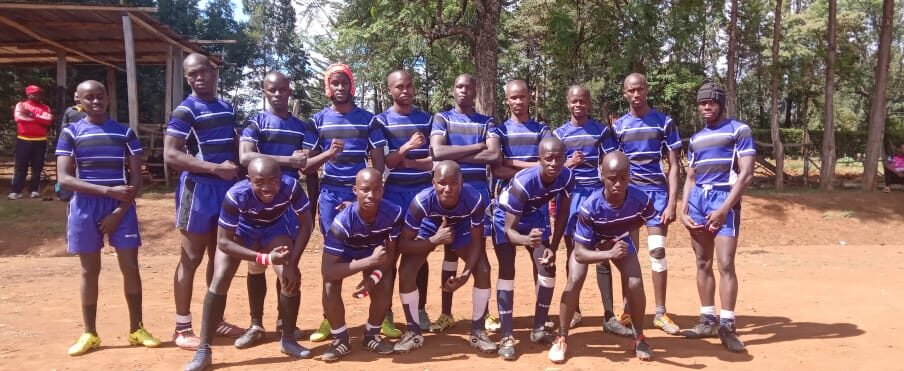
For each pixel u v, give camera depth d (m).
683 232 13.46
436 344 5.48
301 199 4.96
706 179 5.54
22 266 9.56
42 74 29.16
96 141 5.09
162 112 37.28
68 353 5.11
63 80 18.05
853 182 21.81
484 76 15.08
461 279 5.09
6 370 4.71
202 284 8.12
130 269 5.28
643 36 15.52
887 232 14.37
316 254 11.44
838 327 6.00
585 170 5.83
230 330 5.73
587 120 5.96
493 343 5.25
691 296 7.50
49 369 4.73
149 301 7.16
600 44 16.27
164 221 12.73
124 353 5.14
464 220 5.20
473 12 17.16
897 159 18.55
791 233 14.16
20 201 13.13
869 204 15.78
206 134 5.27
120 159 5.20
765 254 11.29
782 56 26.25
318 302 7.25
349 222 4.89
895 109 39.03
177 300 5.33
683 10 15.66
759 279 8.62
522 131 5.82
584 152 5.83
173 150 5.11
